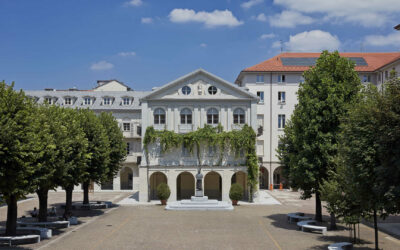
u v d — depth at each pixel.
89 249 23.69
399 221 35.47
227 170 50.06
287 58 71.50
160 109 51.31
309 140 30.30
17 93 23.50
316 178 30.28
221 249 23.72
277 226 32.22
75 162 31.30
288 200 52.66
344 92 29.88
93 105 70.81
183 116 51.31
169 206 43.12
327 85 30.16
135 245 24.78
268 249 23.72
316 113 29.97
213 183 55.09
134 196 57.69
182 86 51.34
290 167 33.38
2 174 20.52
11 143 20.86
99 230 30.28
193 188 54.81
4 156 20.80
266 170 69.69
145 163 50.28
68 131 31.14
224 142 50.16
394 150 17.06
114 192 65.19
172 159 50.50
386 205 17.84
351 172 19.62
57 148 27.78
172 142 50.19
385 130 17.50
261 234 28.61
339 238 27.41
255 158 50.19
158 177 54.56
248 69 67.88
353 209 23.56
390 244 25.75
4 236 26.08
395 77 18.55
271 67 68.56
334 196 24.06
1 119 21.36
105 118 46.53
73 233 29.06
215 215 38.72
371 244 25.62
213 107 51.22
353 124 19.91
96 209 43.97
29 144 21.78
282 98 68.12
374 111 18.14
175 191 49.94
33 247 24.23
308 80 32.25
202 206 42.84
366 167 18.66
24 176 21.84
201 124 51.06
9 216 26.67
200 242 25.69
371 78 66.62
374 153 18.28
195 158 50.34
